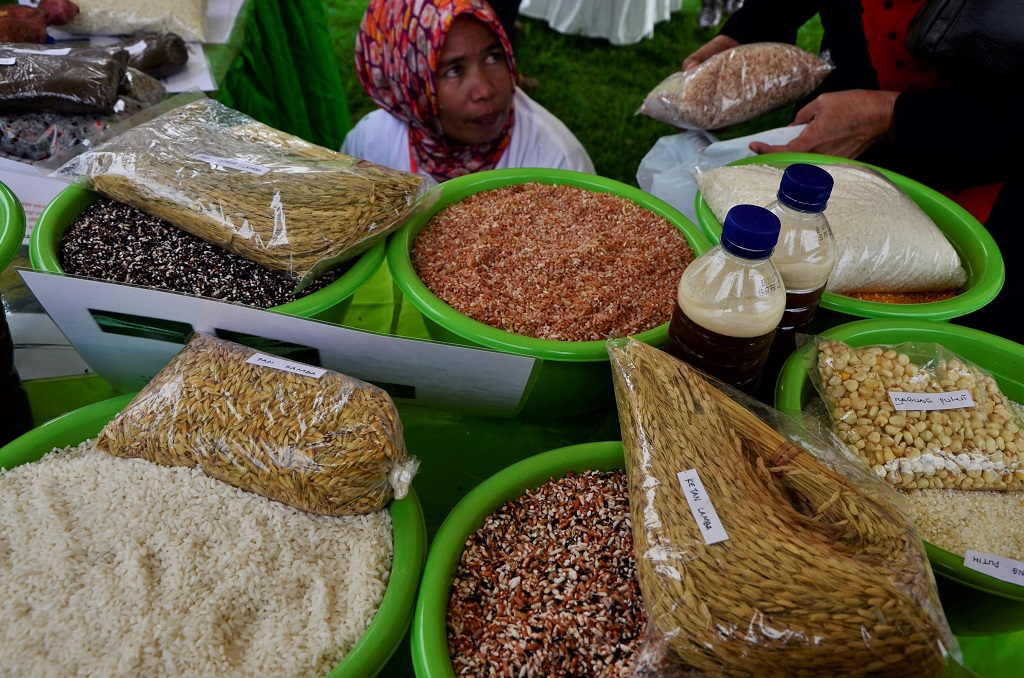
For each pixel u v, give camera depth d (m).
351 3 4.71
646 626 0.67
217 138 1.22
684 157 1.85
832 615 0.61
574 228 1.21
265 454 0.78
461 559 0.79
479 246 1.15
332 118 2.88
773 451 0.77
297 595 0.75
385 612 0.71
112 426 0.83
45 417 1.02
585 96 4.07
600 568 0.77
